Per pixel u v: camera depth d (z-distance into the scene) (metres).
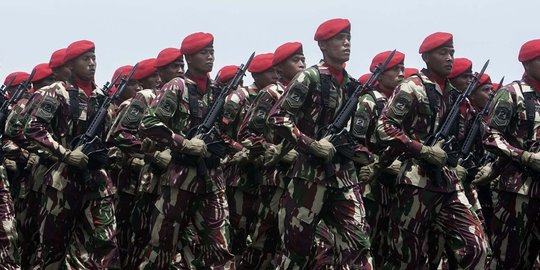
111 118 29.67
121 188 32.81
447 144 25.83
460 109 26.48
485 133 27.73
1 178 29.03
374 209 30.61
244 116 32.84
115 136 28.88
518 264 28.31
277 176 31.34
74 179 27.98
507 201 28.14
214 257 27.38
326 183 24.95
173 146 26.89
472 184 31.41
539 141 27.59
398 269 26.19
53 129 28.42
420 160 25.62
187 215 27.50
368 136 27.58
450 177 25.70
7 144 32.47
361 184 30.23
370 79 26.52
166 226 27.34
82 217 28.22
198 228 27.59
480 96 33.75
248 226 33.09
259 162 32.12
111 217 28.33
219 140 27.66
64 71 34.81
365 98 26.42
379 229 30.86
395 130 25.58
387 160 27.23
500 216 28.33
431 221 25.92
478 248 25.23
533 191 27.67
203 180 27.28
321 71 25.50
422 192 25.53
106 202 28.23
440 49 26.27
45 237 28.17
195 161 27.19
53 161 29.75
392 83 33.56
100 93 28.89
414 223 25.70
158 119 27.27
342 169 25.14
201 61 28.06
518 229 28.03
